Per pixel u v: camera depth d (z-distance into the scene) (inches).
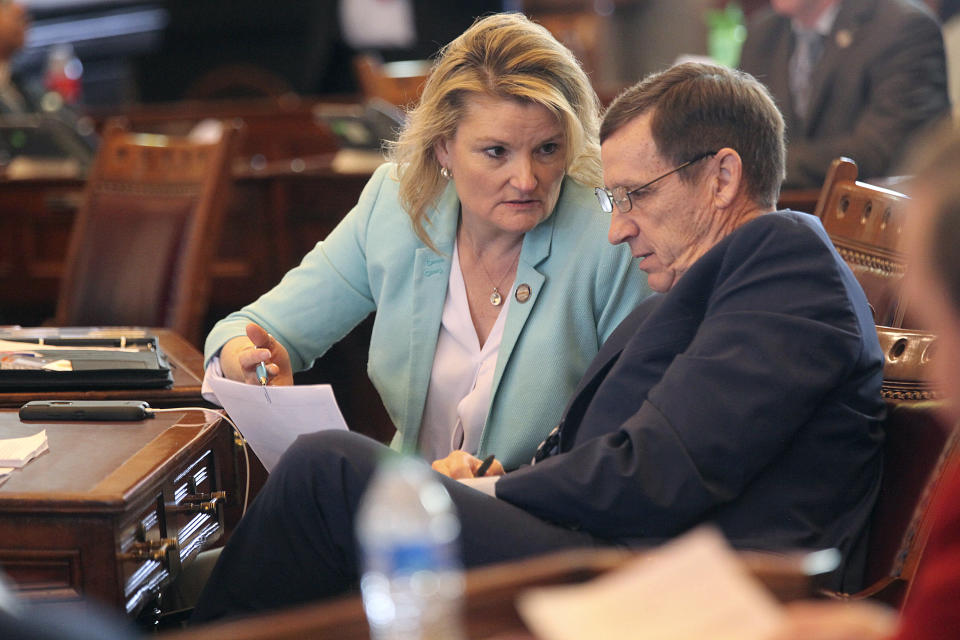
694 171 226.7
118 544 193.8
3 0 730.2
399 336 289.1
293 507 209.5
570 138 262.5
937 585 124.6
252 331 281.9
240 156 784.9
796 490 204.4
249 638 122.3
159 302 402.9
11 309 631.2
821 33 545.3
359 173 581.0
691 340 219.6
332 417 231.1
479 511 204.1
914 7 531.2
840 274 208.8
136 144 423.2
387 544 113.0
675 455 197.2
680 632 120.1
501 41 262.5
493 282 281.6
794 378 198.2
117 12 1342.3
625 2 1171.3
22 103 733.3
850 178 281.3
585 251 274.2
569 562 137.1
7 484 198.1
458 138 264.2
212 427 241.4
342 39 1151.6
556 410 271.4
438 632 116.0
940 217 110.4
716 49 1111.0
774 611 124.0
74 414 244.2
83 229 422.3
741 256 213.5
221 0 1168.8
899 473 209.5
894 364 228.5
